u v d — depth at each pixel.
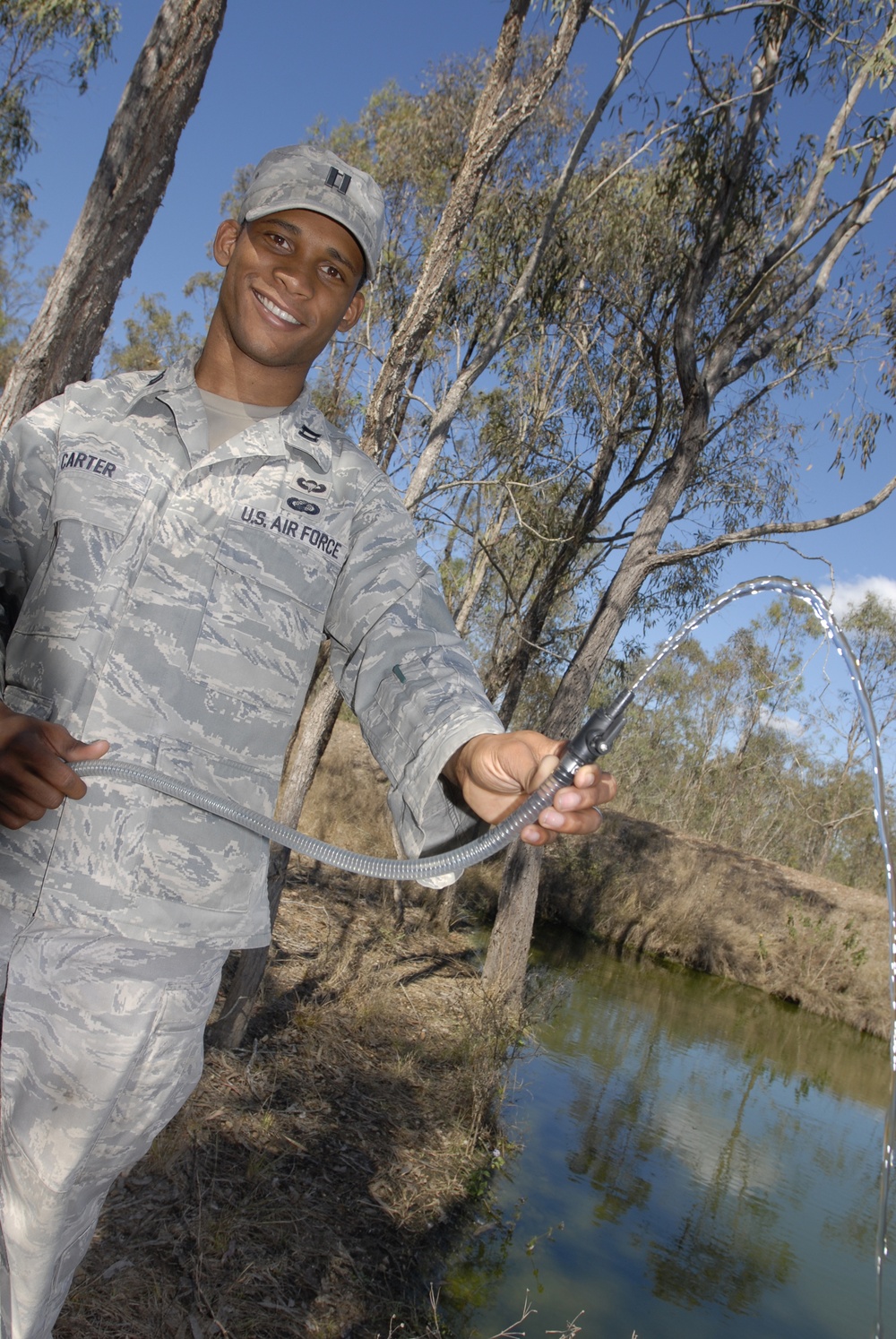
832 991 15.69
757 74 9.02
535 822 1.02
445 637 1.43
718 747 32.62
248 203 1.46
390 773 1.33
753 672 29.52
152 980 1.27
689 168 9.45
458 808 1.26
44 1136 1.25
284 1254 4.22
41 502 1.35
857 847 30.61
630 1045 10.27
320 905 10.93
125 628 1.30
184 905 1.29
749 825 31.28
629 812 30.66
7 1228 1.29
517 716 17.41
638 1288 5.20
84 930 1.26
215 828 1.32
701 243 9.68
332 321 1.46
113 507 1.33
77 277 3.21
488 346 7.64
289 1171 4.96
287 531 1.38
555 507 13.84
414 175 12.22
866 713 0.96
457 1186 5.60
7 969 1.28
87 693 1.28
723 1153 7.71
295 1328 3.75
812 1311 5.48
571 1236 5.58
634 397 13.06
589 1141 7.14
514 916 9.97
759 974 16.05
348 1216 4.80
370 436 5.91
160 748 1.29
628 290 11.34
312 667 1.42
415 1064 7.07
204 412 1.40
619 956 15.58
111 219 3.23
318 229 1.42
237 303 1.43
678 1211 6.37
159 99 3.25
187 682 1.31
